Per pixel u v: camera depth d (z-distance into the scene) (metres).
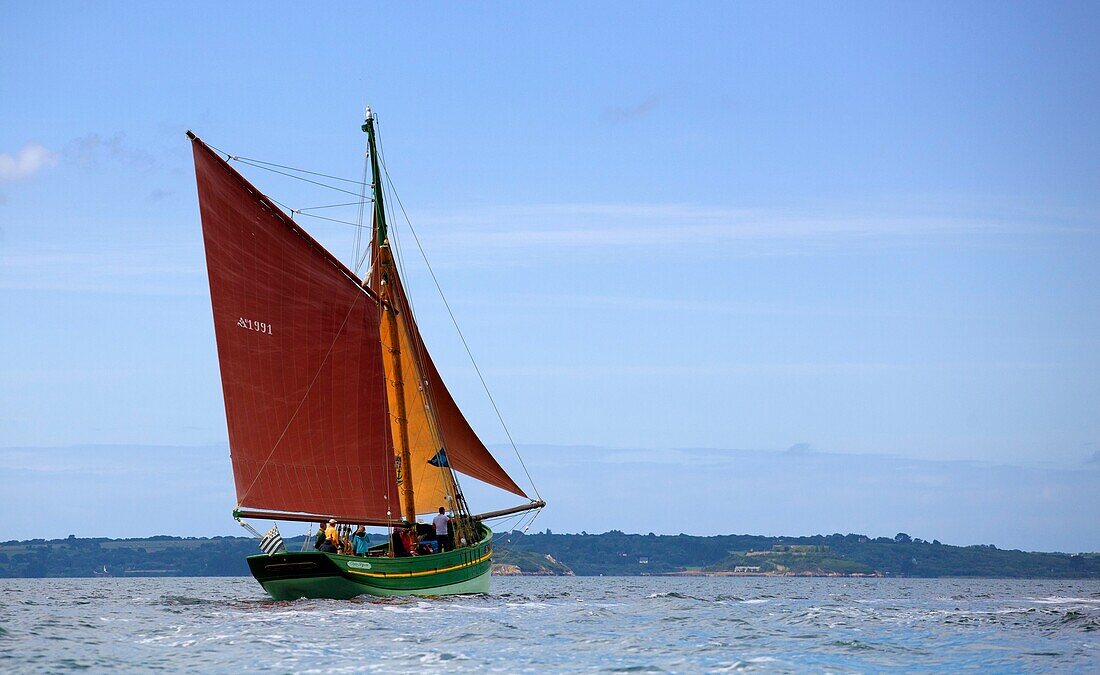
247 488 84.19
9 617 79.94
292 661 57.12
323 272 87.44
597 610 93.25
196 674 53.16
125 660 56.78
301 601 86.69
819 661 61.31
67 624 73.12
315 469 87.19
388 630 70.12
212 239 83.00
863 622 85.88
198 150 81.81
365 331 89.94
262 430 85.12
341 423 88.62
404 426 94.25
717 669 57.75
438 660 58.44
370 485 89.44
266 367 85.50
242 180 83.44
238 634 67.06
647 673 56.03
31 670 53.25
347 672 54.47
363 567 86.81
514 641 66.75
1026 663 61.47
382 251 94.94
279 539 85.06
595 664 58.72
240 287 84.25
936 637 73.88
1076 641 71.88
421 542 94.81
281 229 85.44
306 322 87.06
